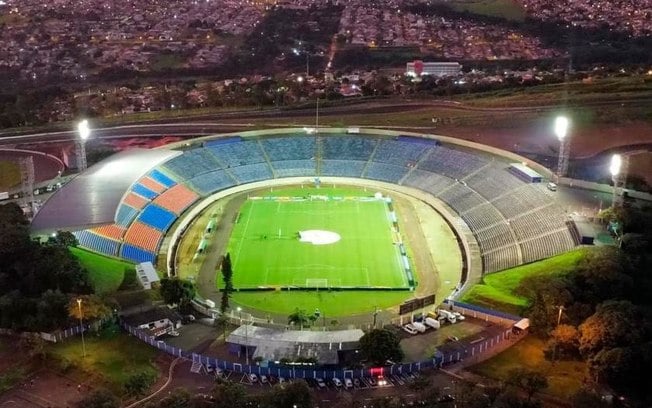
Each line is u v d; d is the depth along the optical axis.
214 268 148.62
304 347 108.75
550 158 197.12
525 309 120.00
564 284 119.06
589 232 140.75
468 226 166.00
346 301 134.62
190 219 174.50
